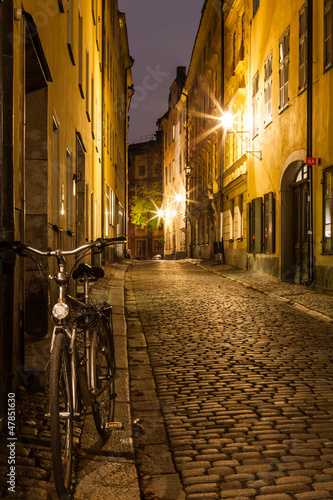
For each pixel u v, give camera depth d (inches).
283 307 440.8
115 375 177.0
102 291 517.3
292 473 140.5
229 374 238.7
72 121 429.1
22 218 201.3
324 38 503.5
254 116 816.9
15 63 193.0
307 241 570.3
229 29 1059.9
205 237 1425.9
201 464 147.8
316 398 203.3
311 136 537.0
